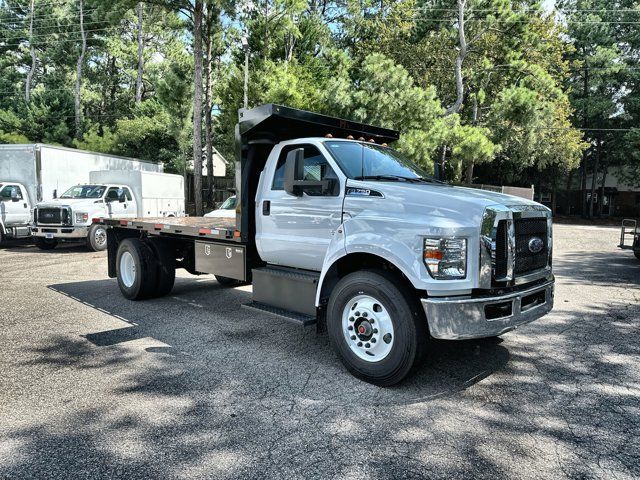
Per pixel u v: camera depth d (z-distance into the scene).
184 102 25.83
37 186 15.25
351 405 3.83
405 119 17.33
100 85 46.38
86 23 38.59
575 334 5.86
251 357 4.93
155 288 7.42
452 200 4.05
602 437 3.36
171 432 3.37
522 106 22.12
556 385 4.27
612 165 40.94
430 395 4.04
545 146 28.00
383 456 3.09
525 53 27.64
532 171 38.66
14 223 14.61
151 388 4.12
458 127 20.78
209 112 28.09
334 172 4.83
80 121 36.28
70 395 3.96
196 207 21.31
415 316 3.97
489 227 3.91
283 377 4.40
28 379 4.29
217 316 6.58
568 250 15.29
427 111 17.39
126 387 4.13
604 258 13.36
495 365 4.75
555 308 7.23
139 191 16.09
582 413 3.73
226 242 6.10
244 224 5.62
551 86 24.08
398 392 4.09
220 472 2.89
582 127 36.72
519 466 2.99
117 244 8.21
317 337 5.65
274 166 5.44
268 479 2.83
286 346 5.30
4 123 33.56
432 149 17.88
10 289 8.30
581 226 27.80
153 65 41.88
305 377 4.41
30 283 8.88
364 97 16.81
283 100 17.28
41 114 33.88
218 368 4.61
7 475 2.85
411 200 4.22
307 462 3.01
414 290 4.13
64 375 4.39
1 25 42.56
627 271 10.99
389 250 4.04
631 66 36.25
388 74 17.02
